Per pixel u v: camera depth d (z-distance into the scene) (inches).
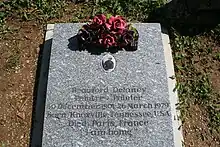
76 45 102.9
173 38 113.5
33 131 98.3
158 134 90.9
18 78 106.6
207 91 104.8
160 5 119.3
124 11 118.0
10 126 99.3
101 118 92.5
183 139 98.0
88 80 97.6
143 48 102.7
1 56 109.7
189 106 102.7
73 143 89.7
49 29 114.4
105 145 89.4
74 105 94.1
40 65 109.0
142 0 119.5
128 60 100.4
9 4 118.6
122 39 99.6
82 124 91.8
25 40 113.1
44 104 102.0
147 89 96.4
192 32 114.7
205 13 117.7
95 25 99.3
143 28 107.0
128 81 97.5
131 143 89.7
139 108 93.8
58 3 119.2
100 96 95.3
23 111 101.6
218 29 114.7
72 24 107.7
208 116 101.8
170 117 93.0
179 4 119.9
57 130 91.3
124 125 91.7
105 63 99.7
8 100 103.0
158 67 99.9
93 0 119.7
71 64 100.0
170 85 105.1
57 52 102.0
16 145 96.7
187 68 108.7
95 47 101.8
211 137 99.0
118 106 94.0
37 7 118.3
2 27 114.7
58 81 97.6
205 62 110.1
